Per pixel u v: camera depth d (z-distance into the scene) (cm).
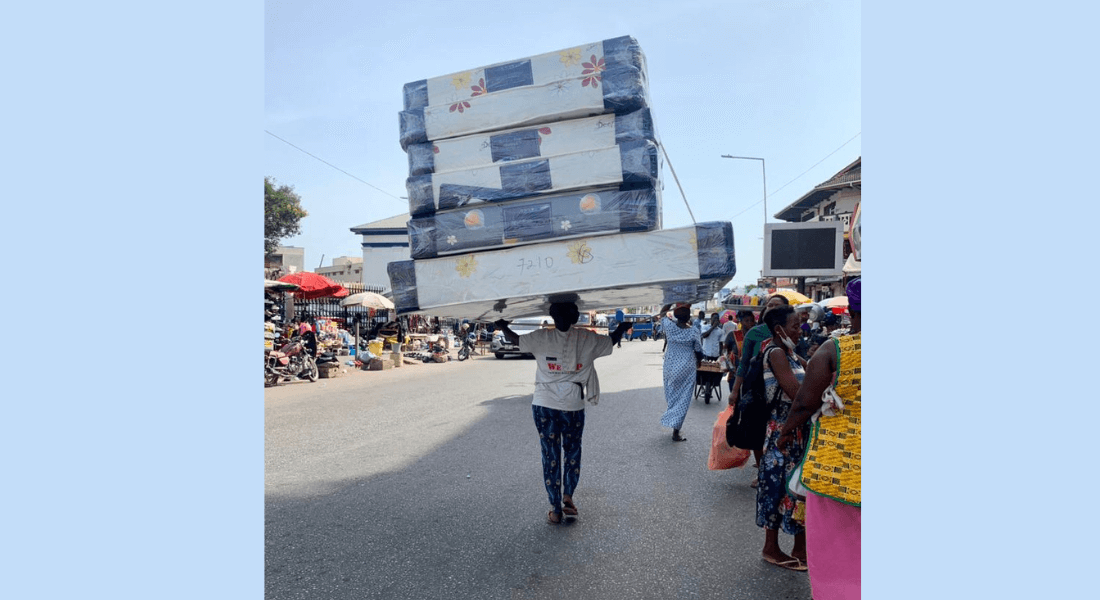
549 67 394
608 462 687
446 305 399
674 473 639
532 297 404
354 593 370
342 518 501
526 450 745
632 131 382
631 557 421
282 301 1888
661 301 482
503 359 2470
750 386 435
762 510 404
